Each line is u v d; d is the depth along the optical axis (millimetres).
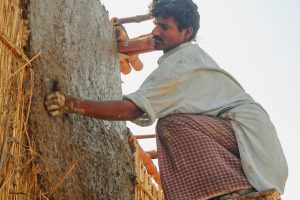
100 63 4805
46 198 3131
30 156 3162
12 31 3168
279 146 3404
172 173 3330
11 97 3088
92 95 4418
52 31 3697
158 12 3660
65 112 3416
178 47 3607
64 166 3510
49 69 3508
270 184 3203
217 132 3355
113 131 4641
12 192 2949
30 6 3363
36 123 3215
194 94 3438
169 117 3414
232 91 3535
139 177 5309
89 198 3861
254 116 3412
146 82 3443
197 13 3691
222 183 3203
